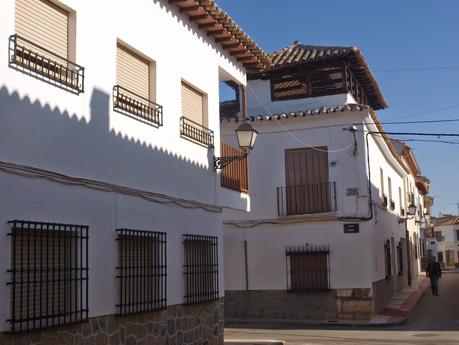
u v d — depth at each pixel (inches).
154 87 397.4
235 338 575.2
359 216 712.4
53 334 281.9
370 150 757.3
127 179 355.6
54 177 291.0
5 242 258.8
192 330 423.5
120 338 336.5
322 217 722.8
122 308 339.6
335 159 728.3
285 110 786.2
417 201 1555.1
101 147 332.2
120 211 346.0
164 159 401.4
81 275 305.0
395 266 973.8
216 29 471.8
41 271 278.8
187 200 428.5
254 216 754.8
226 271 759.1
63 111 302.0
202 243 450.6
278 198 747.4
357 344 527.5
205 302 445.7
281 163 751.7
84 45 323.0
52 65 298.0
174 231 409.1
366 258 711.1
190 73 448.1
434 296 991.6
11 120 266.8
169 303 395.2
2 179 259.8
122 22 361.1
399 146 1099.9
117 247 340.5
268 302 740.0
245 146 451.5
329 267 722.2
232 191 518.9
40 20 295.7
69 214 301.3
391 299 888.9
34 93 282.2
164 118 405.1
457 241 2817.4
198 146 454.6
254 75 798.5
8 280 258.4
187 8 431.2
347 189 720.3
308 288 727.7
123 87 360.2
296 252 734.5
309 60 759.1
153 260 379.2
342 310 711.7
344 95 761.0
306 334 604.4
